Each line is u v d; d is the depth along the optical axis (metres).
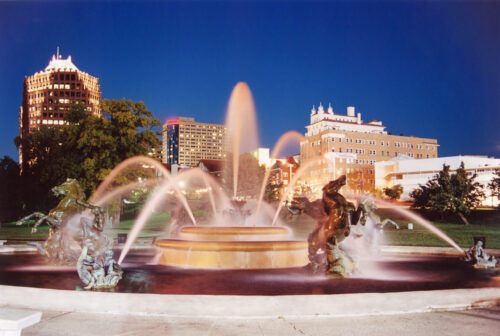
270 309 7.46
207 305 7.65
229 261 13.77
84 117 44.53
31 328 6.58
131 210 66.75
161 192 40.12
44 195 54.53
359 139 151.62
